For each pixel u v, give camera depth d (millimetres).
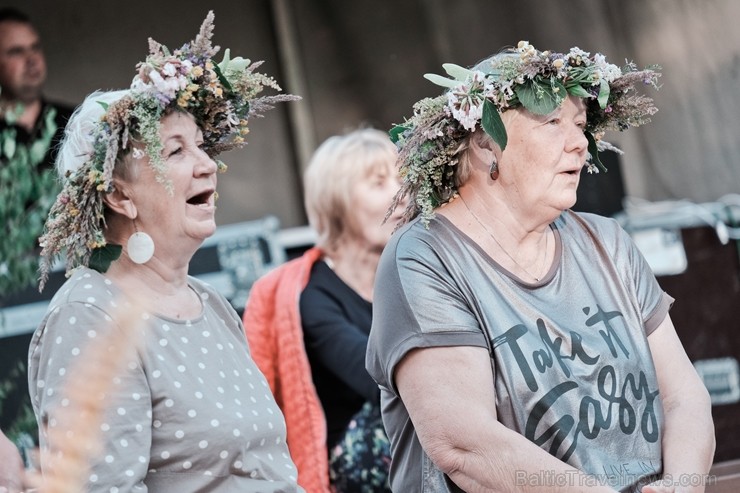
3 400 6848
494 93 4398
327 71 10742
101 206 4316
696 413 4527
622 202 7891
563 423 4242
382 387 4598
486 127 4340
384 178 6637
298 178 10680
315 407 6242
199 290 4719
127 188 4355
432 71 10844
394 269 4418
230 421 4230
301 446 6227
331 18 10750
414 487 4469
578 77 4430
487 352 4285
